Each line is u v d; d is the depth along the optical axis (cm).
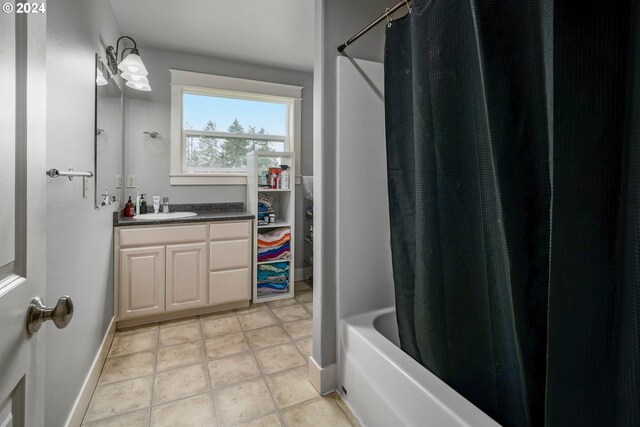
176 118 298
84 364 157
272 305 293
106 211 212
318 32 167
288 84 340
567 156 72
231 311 279
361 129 171
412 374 121
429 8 121
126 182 282
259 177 325
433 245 122
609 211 68
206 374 187
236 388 175
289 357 206
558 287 74
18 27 60
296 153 348
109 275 221
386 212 179
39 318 66
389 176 150
